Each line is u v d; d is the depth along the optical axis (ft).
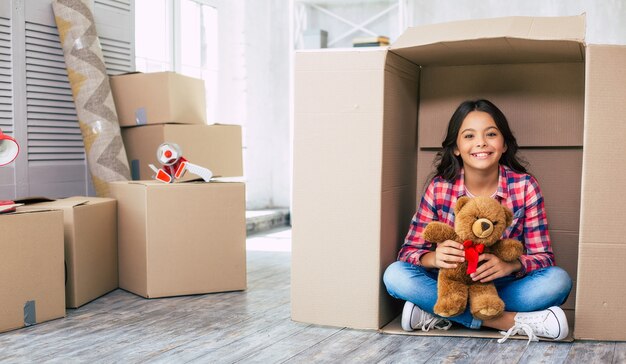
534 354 5.50
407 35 6.34
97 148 9.14
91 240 7.60
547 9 13.92
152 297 7.70
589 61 5.66
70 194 9.59
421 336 6.08
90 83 9.22
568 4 13.80
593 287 5.76
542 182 7.16
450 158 6.61
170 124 9.45
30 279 6.54
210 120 14.32
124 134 9.89
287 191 15.87
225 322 6.65
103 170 9.10
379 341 5.93
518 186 6.39
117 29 10.25
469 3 14.33
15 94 8.78
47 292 6.70
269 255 11.00
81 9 9.37
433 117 7.37
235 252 8.11
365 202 6.21
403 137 6.87
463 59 6.78
